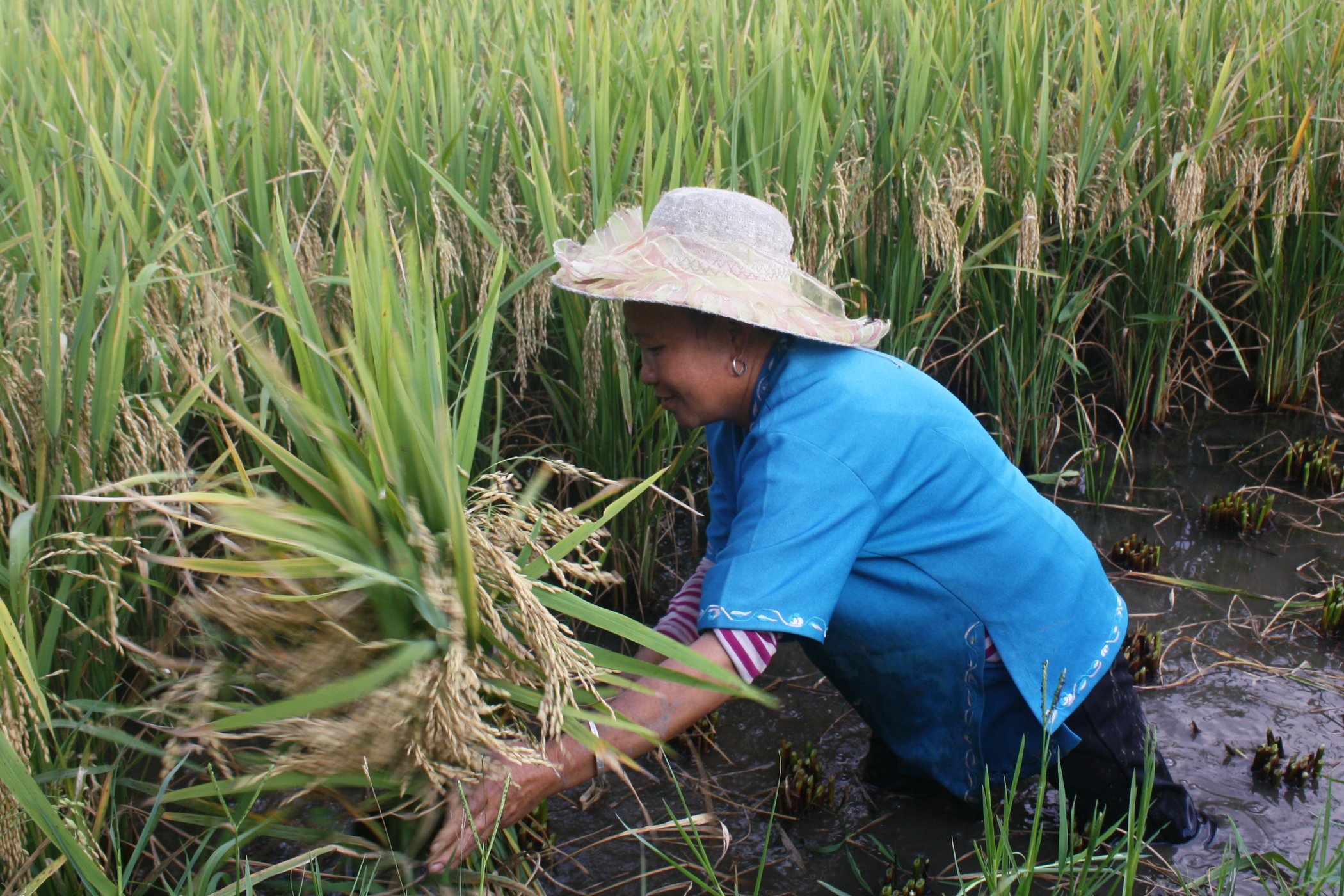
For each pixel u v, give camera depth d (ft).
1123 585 12.12
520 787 5.90
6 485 6.17
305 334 5.63
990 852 6.51
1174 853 8.04
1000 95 13.65
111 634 6.04
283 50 13.34
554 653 5.06
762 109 11.47
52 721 6.11
